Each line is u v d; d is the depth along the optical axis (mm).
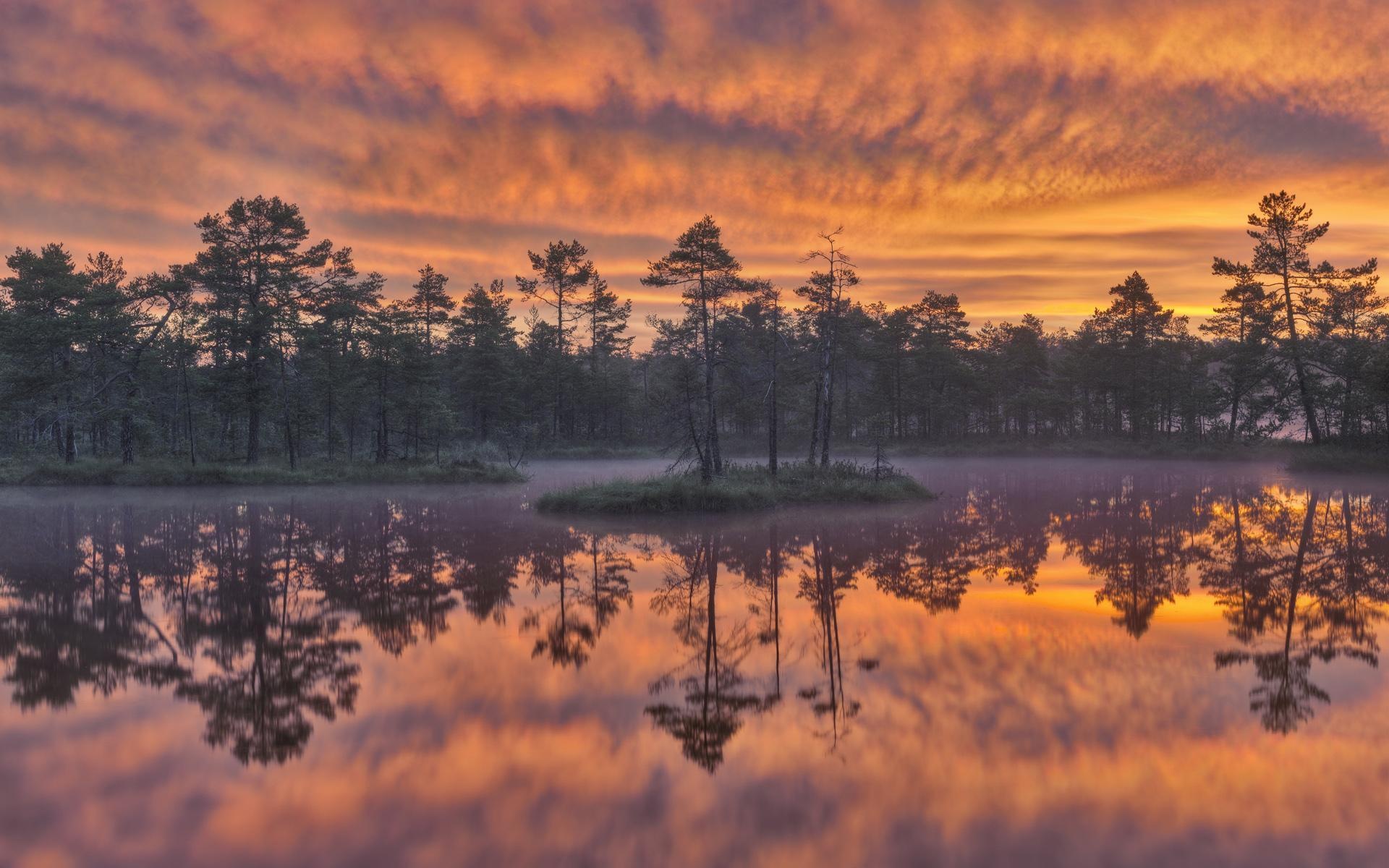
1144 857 5512
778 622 13016
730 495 29078
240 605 14508
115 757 7480
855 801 6484
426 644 11727
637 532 24125
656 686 9703
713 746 7742
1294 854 5527
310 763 7332
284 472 42656
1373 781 6680
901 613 13531
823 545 21297
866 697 9180
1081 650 10984
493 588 15961
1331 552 19234
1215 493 34844
